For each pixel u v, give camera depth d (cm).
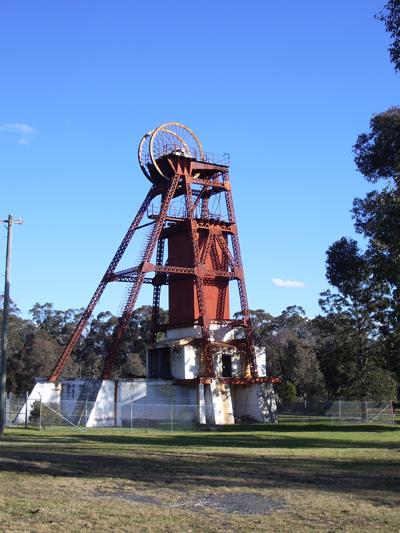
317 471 1780
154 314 6519
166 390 5681
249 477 1636
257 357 6362
